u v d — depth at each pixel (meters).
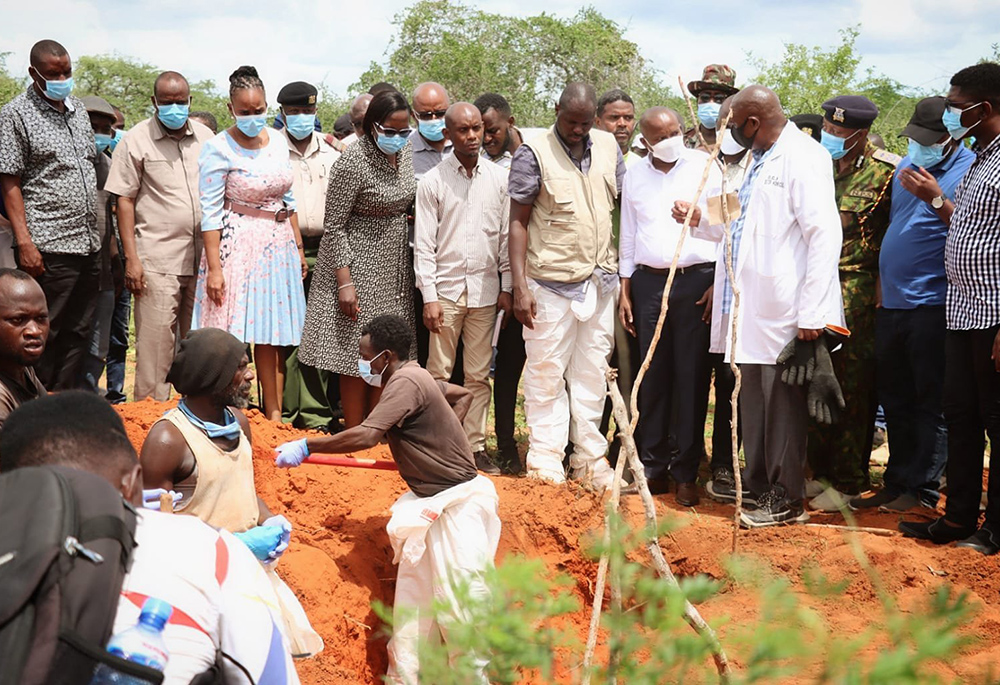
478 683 2.07
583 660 2.60
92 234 6.59
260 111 6.28
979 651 4.74
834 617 4.99
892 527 6.22
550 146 6.33
